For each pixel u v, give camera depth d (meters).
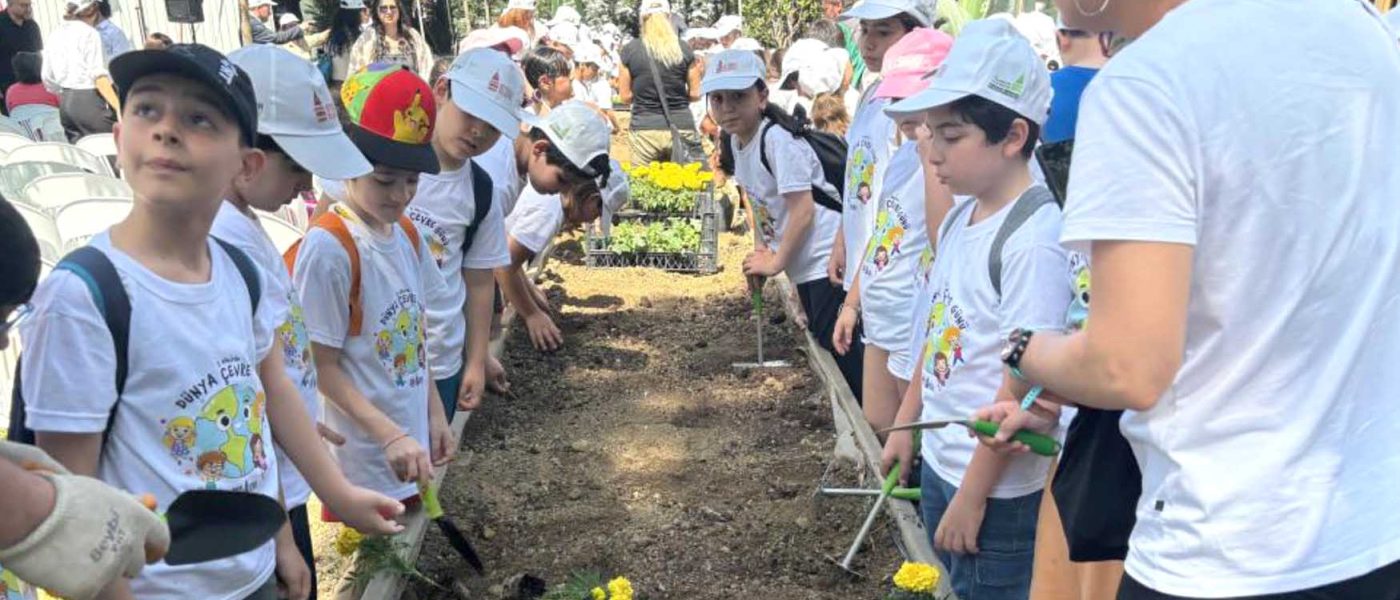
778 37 25.34
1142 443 2.01
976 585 3.27
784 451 5.59
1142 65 1.86
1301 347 1.86
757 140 5.96
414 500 4.46
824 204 5.98
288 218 7.08
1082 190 1.87
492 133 4.47
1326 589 1.87
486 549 4.59
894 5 4.76
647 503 5.02
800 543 4.62
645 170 9.38
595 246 9.07
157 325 2.34
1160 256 1.81
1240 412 1.88
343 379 3.71
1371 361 1.89
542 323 7.02
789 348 7.20
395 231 3.89
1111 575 2.70
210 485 2.46
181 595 2.46
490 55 4.47
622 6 29.73
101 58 10.91
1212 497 1.89
